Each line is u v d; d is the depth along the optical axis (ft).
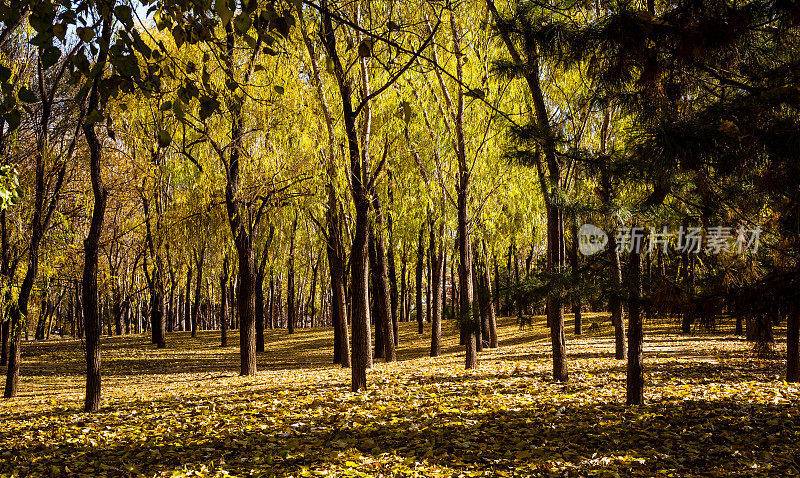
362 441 21.65
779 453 18.93
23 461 21.12
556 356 38.27
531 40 19.71
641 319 28.25
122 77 11.53
